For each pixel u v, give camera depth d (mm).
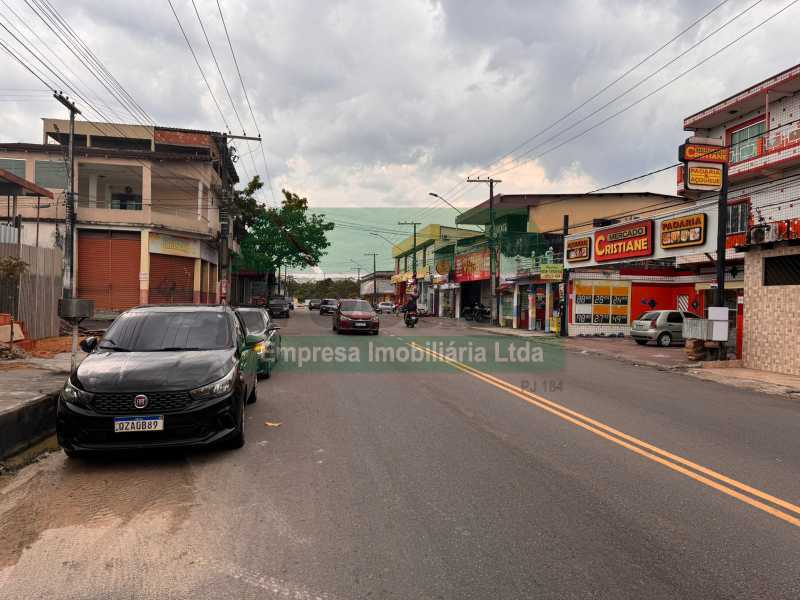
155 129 36531
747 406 9594
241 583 3297
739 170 22344
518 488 4949
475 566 3516
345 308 24641
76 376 5684
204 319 7230
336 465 5582
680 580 3365
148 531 4023
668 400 9930
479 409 8422
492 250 36656
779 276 14758
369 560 3588
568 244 27062
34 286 14750
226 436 5742
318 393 9703
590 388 10953
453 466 5566
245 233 51625
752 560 3635
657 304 28656
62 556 3643
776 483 5223
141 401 5422
